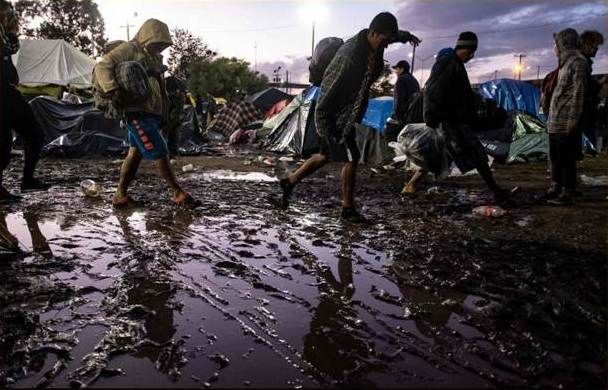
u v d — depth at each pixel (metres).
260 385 1.79
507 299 2.57
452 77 4.95
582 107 5.00
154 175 7.64
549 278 2.88
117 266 3.05
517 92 12.75
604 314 2.38
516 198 5.73
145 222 4.27
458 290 2.71
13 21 5.16
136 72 4.39
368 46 4.03
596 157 11.46
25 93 16.66
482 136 10.76
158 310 2.43
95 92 4.59
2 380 1.82
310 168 4.58
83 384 1.79
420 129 5.73
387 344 2.10
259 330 2.22
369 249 3.49
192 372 1.87
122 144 10.77
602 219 4.54
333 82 4.01
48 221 4.28
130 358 1.97
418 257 3.29
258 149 13.34
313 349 2.05
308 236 3.83
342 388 1.77
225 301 2.55
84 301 2.52
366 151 9.73
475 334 2.19
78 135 10.43
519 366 1.92
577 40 5.16
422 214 4.72
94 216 4.51
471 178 7.62
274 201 4.99
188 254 3.32
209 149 12.87
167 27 4.75
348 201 4.43
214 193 5.92
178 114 6.07
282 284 2.80
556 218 4.59
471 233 3.96
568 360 1.96
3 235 3.29
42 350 2.03
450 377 1.84
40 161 9.30
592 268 3.05
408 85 8.09
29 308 2.42
